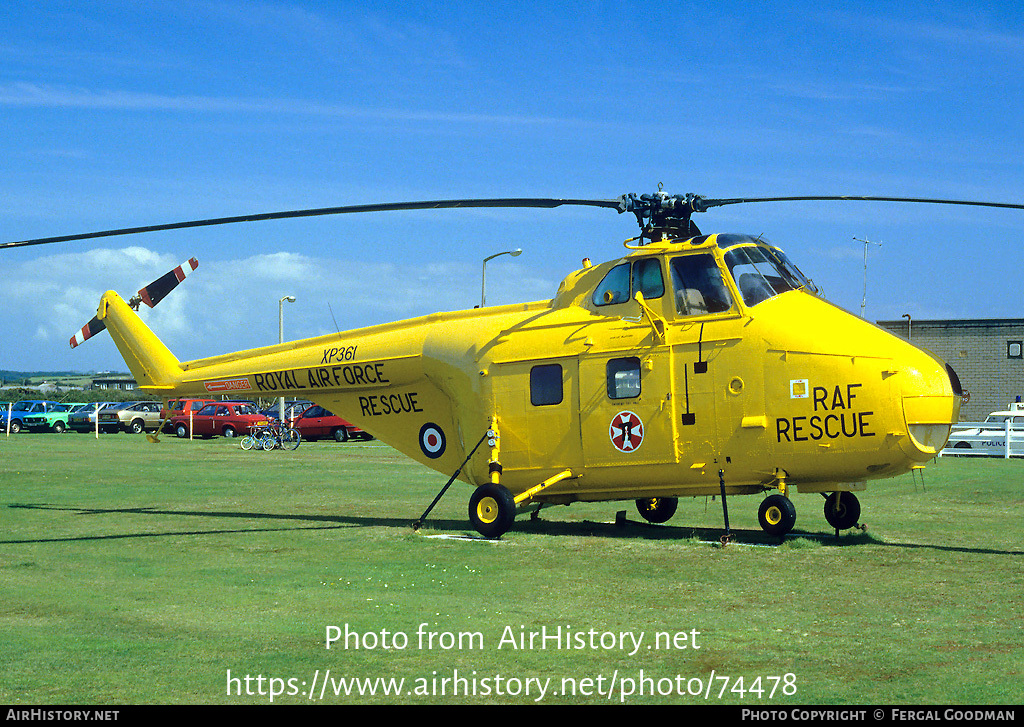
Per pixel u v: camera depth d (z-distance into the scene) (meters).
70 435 50.19
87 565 11.88
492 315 15.22
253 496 19.89
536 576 10.93
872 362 12.20
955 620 8.71
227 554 12.69
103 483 22.61
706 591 10.03
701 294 13.25
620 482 13.82
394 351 15.87
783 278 13.55
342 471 26.27
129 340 19.19
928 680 6.94
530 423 14.22
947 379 12.21
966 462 28.20
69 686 6.91
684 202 13.71
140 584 10.62
